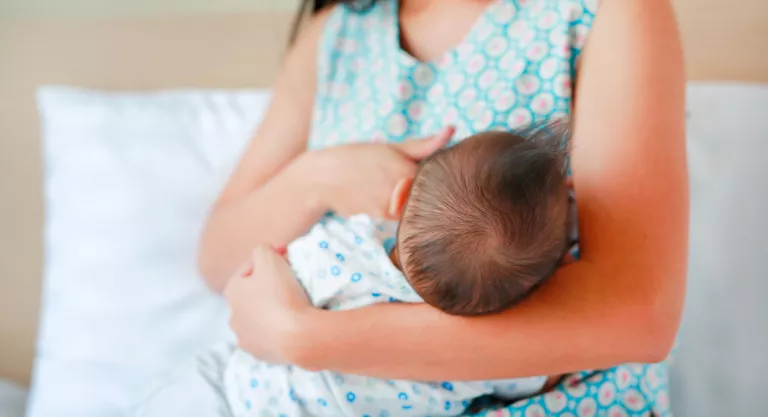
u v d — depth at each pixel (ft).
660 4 2.43
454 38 2.96
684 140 2.35
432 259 2.24
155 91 4.69
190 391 2.95
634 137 2.28
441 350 2.28
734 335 3.56
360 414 2.64
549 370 2.25
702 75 4.02
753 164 3.72
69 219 4.33
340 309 2.51
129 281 4.24
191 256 4.26
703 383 3.52
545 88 2.71
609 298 2.20
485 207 2.18
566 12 2.68
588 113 2.42
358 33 3.21
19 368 4.68
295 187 2.91
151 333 4.18
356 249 2.64
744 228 3.66
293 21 4.06
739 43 3.94
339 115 3.19
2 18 4.65
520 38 2.77
